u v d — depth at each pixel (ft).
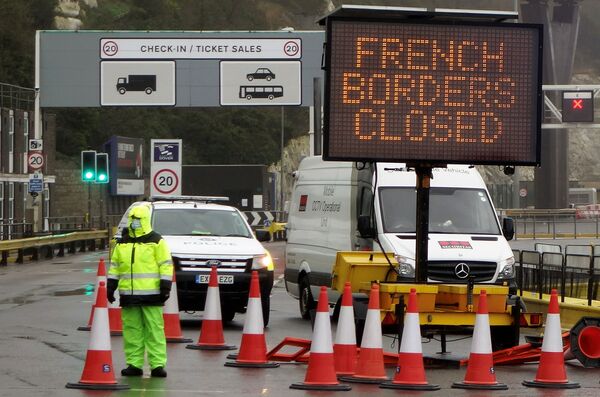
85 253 486.79
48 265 386.73
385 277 157.28
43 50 446.60
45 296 252.42
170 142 323.57
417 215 150.92
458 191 198.18
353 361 133.28
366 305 149.18
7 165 588.91
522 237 625.41
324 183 214.28
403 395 121.70
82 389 121.29
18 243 396.98
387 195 195.52
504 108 150.82
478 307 129.59
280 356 147.95
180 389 122.72
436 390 125.59
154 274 130.52
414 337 126.52
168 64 442.91
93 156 416.67
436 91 149.07
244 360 141.79
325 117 146.61
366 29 147.54
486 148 150.51
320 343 124.57
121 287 130.72
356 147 147.23
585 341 147.23
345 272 157.07
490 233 193.67
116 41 444.55
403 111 148.25
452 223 193.67
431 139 148.77
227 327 196.24
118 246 131.44
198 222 205.87
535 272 238.68
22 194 606.96
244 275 193.57
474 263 186.60
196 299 192.24
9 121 594.24
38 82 446.60
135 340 132.16
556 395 123.34
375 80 147.64
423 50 148.77
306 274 215.31
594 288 214.90
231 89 441.68
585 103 590.14
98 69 445.78
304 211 222.28
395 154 148.15
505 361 148.56
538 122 151.53
